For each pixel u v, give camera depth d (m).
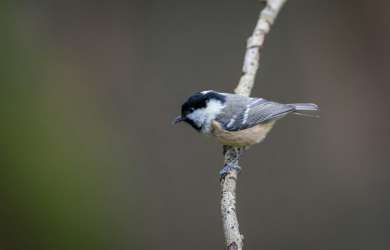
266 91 14.04
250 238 12.53
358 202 12.73
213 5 15.16
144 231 12.20
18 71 12.55
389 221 12.44
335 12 14.55
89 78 14.08
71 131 12.22
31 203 10.75
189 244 12.40
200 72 14.62
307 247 12.37
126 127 13.45
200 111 8.08
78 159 11.77
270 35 14.54
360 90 14.02
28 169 11.05
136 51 14.76
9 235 10.58
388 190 12.84
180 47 14.88
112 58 14.56
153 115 13.85
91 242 10.95
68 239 10.77
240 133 8.07
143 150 13.18
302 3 14.71
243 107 8.05
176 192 12.84
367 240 12.34
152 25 15.05
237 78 14.48
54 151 11.57
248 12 15.05
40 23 13.98
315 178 13.00
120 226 11.61
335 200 12.82
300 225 12.59
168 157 13.16
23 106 11.90
